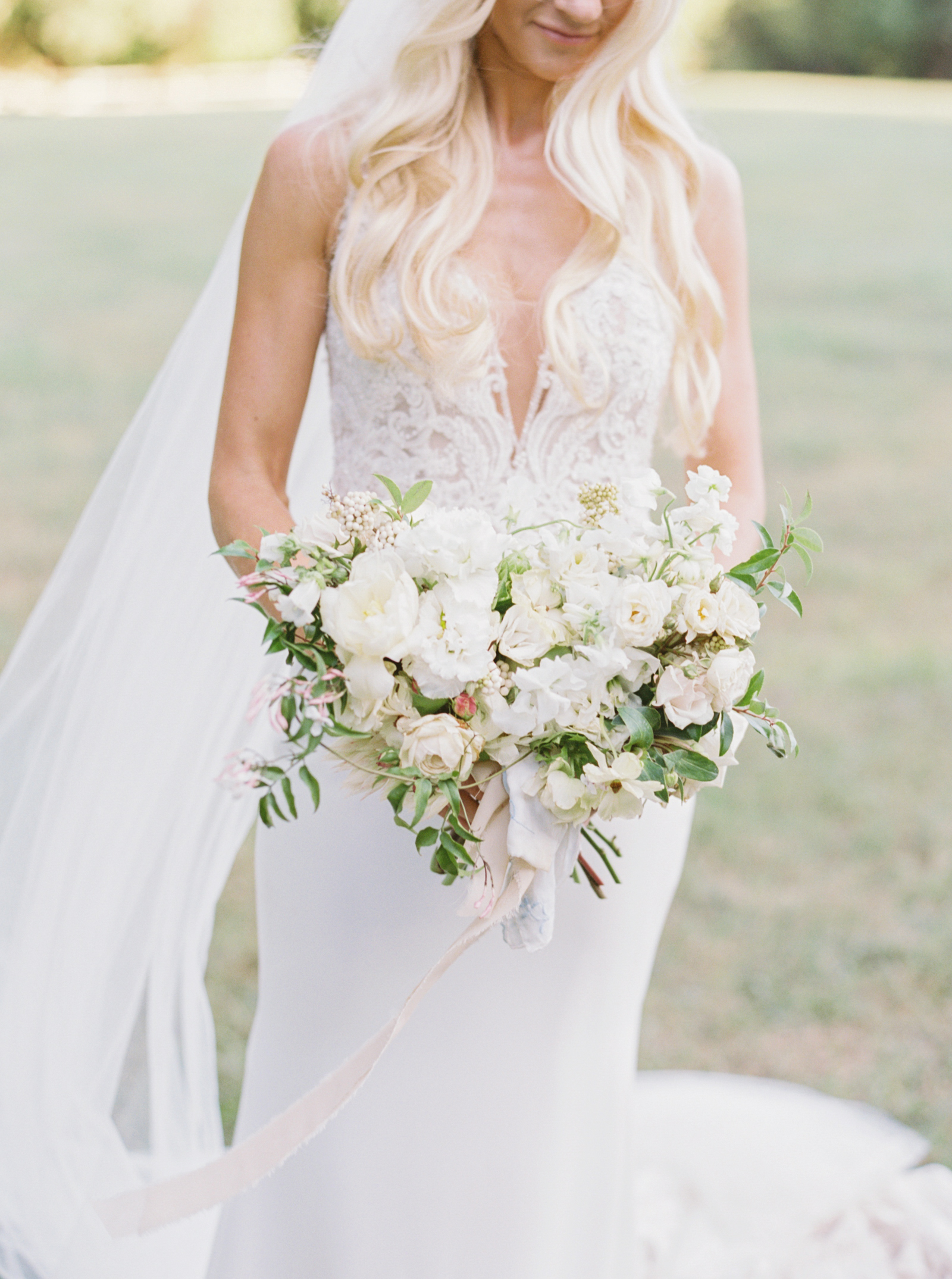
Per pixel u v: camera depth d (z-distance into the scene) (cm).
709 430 227
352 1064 168
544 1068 203
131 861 233
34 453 820
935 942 383
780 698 551
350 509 155
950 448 837
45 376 950
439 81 200
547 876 162
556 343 199
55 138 1505
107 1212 177
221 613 230
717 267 223
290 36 1567
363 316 198
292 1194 201
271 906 205
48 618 237
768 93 1800
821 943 384
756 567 164
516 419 204
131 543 229
